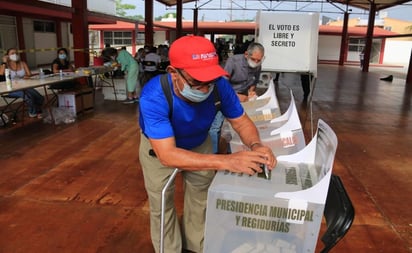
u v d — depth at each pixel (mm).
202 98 1470
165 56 12219
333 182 1417
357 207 3043
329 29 28797
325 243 1299
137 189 3273
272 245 1348
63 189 3244
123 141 4750
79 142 4676
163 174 1802
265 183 1383
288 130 2166
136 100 7668
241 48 12344
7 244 2383
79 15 8289
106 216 2773
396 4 18547
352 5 24500
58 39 20391
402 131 5789
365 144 4941
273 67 6316
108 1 22875
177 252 2016
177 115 1550
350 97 9492
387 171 3912
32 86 5027
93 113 6469
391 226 2744
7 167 3750
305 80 8836
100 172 3664
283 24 6141
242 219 1337
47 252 2307
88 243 2414
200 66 1334
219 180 1398
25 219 2705
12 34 16859
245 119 1786
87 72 6859
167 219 1898
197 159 1441
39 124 5562
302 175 1464
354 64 28500
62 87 6363
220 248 1386
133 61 7598
